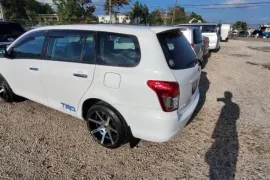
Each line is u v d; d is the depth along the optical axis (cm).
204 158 336
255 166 320
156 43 294
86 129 408
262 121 450
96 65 328
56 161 324
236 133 404
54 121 434
